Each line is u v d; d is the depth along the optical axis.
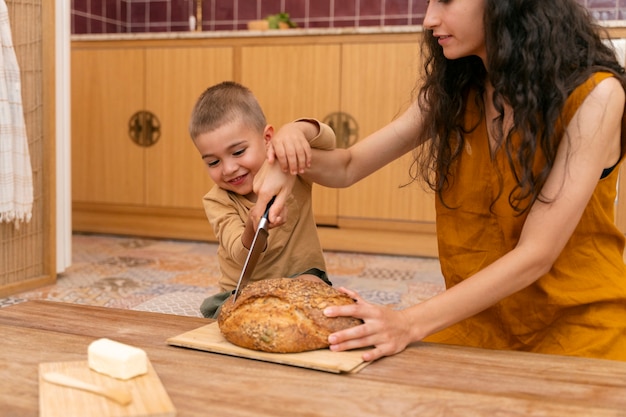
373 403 0.67
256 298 0.85
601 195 1.11
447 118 1.17
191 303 2.33
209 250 3.39
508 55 0.99
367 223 3.32
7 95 2.22
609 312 1.12
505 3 0.99
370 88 3.25
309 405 0.67
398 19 4.27
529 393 0.71
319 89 3.33
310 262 1.55
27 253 2.49
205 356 0.81
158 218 3.69
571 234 1.05
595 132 0.98
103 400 0.66
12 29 2.32
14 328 0.90
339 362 0.77
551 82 0.98
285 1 4.45
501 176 1.11
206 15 4.61
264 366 0.78
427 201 3.22
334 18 4.38
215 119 1.45
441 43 1.08
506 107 1.10
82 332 0.89
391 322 0.85
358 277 2.82
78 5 4.18
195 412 0.65
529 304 1.15
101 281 2.66
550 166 0.99
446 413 0.65
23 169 2.30
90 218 3.80
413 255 3.29
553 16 0.99
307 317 0.82
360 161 1.29
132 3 4.70
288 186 1.05
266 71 3.40
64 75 2.62
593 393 0.71
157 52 3.56
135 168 3.68
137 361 0.72
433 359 0.82
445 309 0.90
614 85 0.99
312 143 1.17
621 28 2.85
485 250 1.20
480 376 0.75
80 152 3.76
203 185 3.58
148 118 3.62
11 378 0.73
